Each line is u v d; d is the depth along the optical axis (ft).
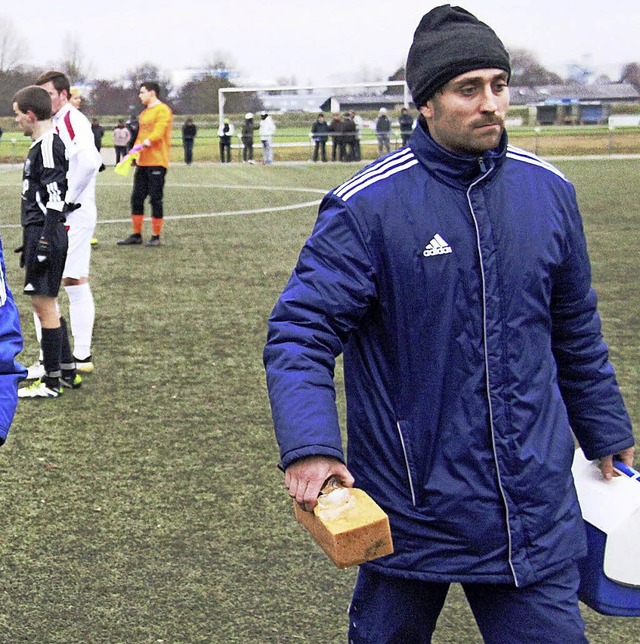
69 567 11.98
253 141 116.16
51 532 12.96
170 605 11.10
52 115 19.03
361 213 7.18
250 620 10.78
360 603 7.82
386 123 108.37
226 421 17.57
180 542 12.68
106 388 19.65
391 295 7.22
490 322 7.18
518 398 7.22
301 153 116.67
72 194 19.02
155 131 38.50
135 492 14.30
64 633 10.48
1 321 7.47
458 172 7.20
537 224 7.33
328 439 6.72
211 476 14.94
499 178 7.34
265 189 68.69
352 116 106.83
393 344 7.29
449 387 7.23
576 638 7.28
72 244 20.13
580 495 8.05
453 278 7.16
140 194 39.45
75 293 20.47
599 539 7.76
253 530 13.04
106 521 13.32
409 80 7.34
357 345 7.48
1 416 7.29
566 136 121.90
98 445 16.30
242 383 20.01
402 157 7.38
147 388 19.65
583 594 7.98
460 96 7.03
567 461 7.39
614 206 52.70
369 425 7.41
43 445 16.30
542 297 7.36
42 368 20.25
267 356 7.15
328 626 10.66
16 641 10.31
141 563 12.10
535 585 7.31
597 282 30.76
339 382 20.34
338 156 116.78
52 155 17.95
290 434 6.73
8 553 12.35
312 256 7.26
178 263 35.12
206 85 154.61
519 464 7.19
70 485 14.58
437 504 7.20
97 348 22.93
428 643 7.91
